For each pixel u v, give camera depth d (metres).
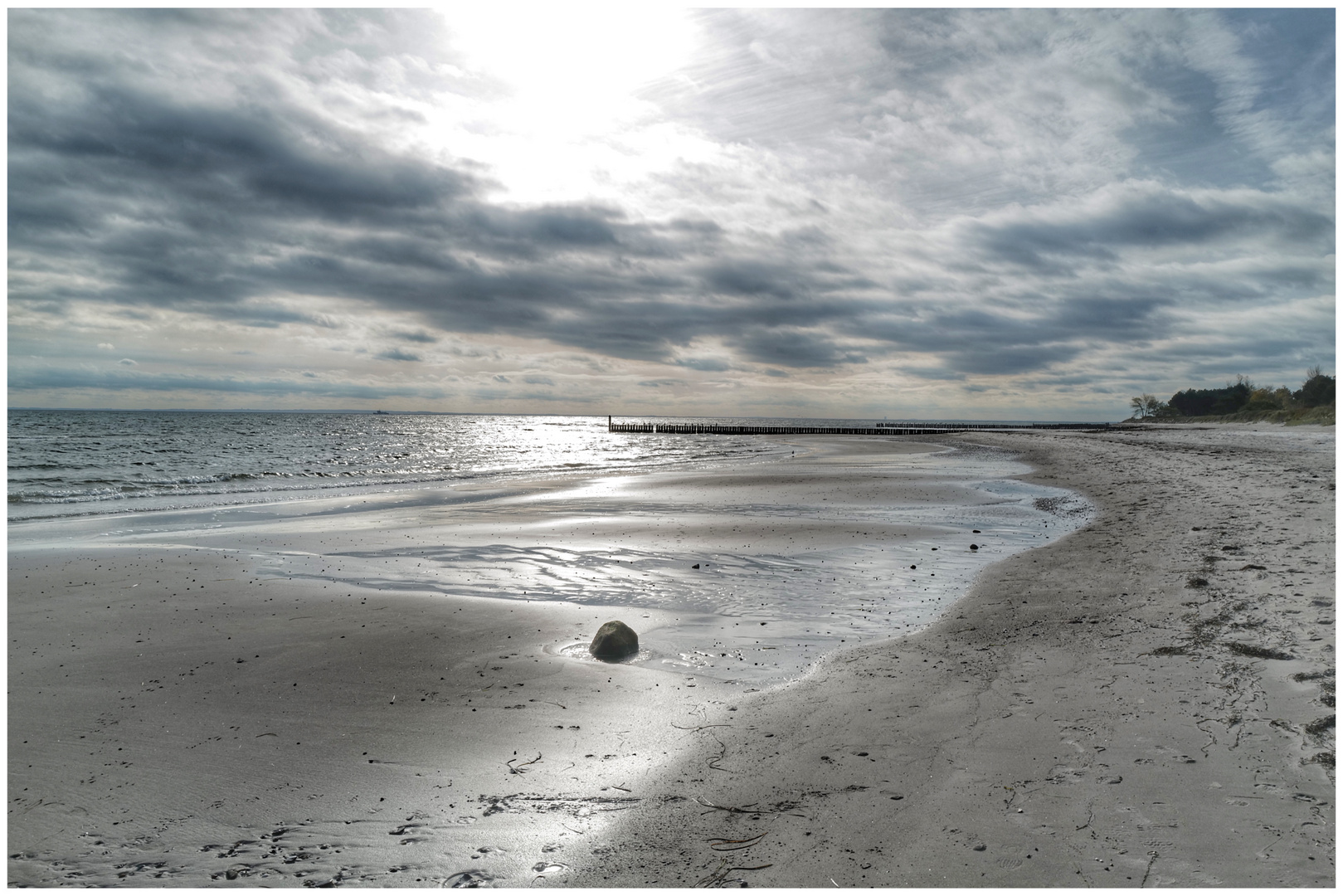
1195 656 6.10
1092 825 3.79
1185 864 3.41
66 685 6.39
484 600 9.59
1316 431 51.66
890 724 5.27
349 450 54.19
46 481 27.45
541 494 22.28
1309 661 5.68
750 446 62.16
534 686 6.40
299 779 4.71
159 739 5.30
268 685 6.40
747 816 4.11
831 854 3.70
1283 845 3.48
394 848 3.91
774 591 10.05
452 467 37.84
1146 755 4.47
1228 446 38.12
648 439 84.62
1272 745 4.44
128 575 10.95
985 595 9.28
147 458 41.84
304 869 3.72
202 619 8.55
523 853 3.84
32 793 4.52
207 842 3.99
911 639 7.57
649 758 4.93
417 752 5.09
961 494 21.72
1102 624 7.38
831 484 25.00
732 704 5.92
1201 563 9.56
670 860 3.72
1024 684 5.87
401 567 11.60
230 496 22.44
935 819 3.96
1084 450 43.06
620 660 7.16
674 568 11.54
